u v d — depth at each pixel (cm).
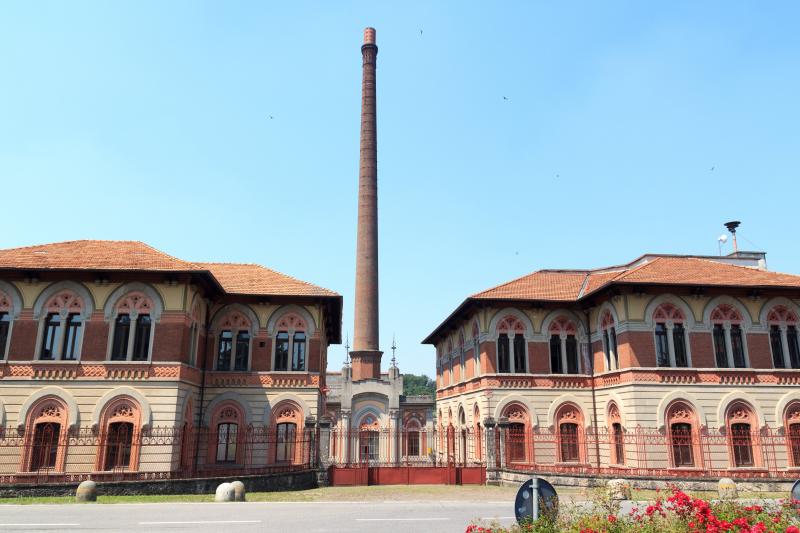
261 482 2556
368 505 2058
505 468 2900
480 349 3519
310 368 3222
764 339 3088
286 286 3347
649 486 2609
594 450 3275
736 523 1089
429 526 1587
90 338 2688
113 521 1616
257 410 3114
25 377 2614
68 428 2567
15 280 2725
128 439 2606
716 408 2944
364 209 6731
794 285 3055
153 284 2773
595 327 3422
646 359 2986
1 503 2003
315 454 2938
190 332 2888
